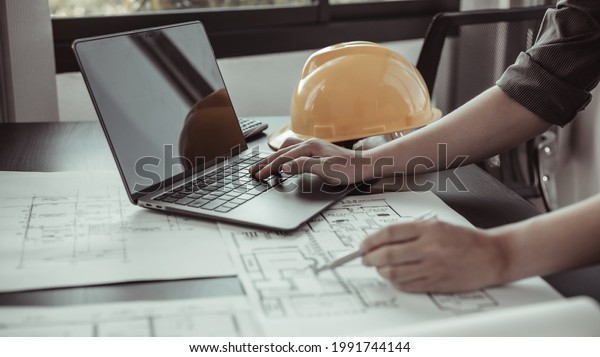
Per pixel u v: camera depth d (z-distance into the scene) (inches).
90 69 31.9
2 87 60.4
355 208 32.5
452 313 22.2
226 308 22.3
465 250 23.6
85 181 36.4
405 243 24.0
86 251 27.0
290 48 79.9
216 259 26.3
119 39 34.2
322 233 29.3
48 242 27.8
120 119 32.7
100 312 21.9
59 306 22.4
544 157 74.2
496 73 55.6
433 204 32.8
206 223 30.5
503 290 23.8
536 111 35.7
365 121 41.2
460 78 55.0
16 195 33.7
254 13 78.2
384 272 23.9
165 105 35.8
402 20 85.5
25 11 60.1
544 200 60.7
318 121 41.4
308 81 42.3
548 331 18.4
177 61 37.7
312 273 25.1
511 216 31.4
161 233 29.1
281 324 21.2
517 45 55.5
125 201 33.5
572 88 35.6
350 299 23.1
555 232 24.2
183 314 21.9
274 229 29.1
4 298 22.9
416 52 87.3
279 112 80.4
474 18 54.0
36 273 24.8
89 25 70.9
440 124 37.1
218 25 76.8
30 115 62.1
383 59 42.3
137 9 75.3
